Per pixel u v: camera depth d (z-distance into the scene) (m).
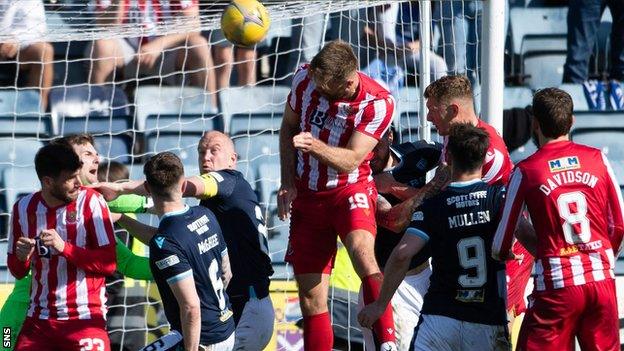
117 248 18.42
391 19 28.36
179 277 16.28
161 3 25.03
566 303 16.42
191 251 16.52
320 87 16.92
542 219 16.50
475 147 16.06
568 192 16.45
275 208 27.42
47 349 17.28
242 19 18.25
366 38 28.36
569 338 16.72
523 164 16.64
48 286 17.22
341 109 17.22
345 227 17.52
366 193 17.77
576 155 16.64
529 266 19.02
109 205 18.09
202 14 24.91
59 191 17.08
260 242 18.83
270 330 19.03
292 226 18.31
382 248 19.34
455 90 17.42
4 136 30.09
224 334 17.25
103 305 17.64
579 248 16.48
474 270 15.97
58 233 17.22
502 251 15.80
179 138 29.22
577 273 16.39
